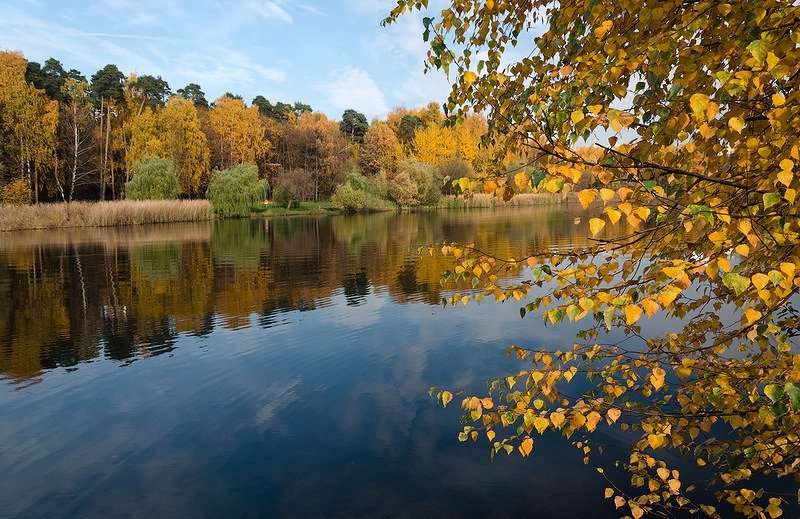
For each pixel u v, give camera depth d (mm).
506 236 27750
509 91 2936
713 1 1901
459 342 9602
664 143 2064
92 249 24922
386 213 58875
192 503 4926
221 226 40625
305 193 61562
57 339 10242
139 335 10477
